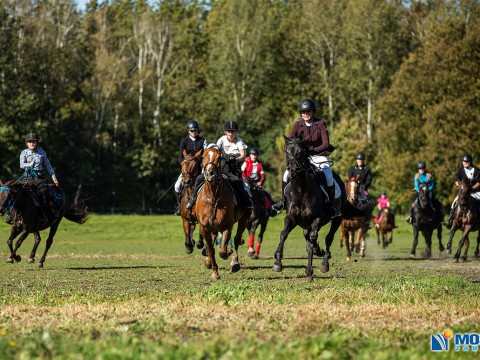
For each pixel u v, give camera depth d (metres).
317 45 66.56
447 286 12.24
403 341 7.51
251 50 68.69
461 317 9.05
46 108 65.31
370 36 62.69
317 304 9.96
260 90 70.62
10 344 6.88
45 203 18.09
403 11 65.19
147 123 69.88
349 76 63.62
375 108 64.00
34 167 18.41
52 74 64.50
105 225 44.22
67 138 67.00
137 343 6.91
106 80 68.44
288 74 71.94
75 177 67.19
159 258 22.81
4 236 38.38
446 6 61.66
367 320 8.74
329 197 14.06
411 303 10.30
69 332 7.75
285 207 14.04
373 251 29.47
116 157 69.12
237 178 14.63
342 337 7.25
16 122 57.72
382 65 63.50
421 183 24.94
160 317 8.54
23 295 11.50
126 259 22.30
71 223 44.31
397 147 57.66
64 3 68.06
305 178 13.41
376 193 60.12
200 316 8.85
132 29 77.94
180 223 45.53
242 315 8.91
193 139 16.31
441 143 53.62
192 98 73.12
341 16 65.69
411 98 56.78
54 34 64.38
